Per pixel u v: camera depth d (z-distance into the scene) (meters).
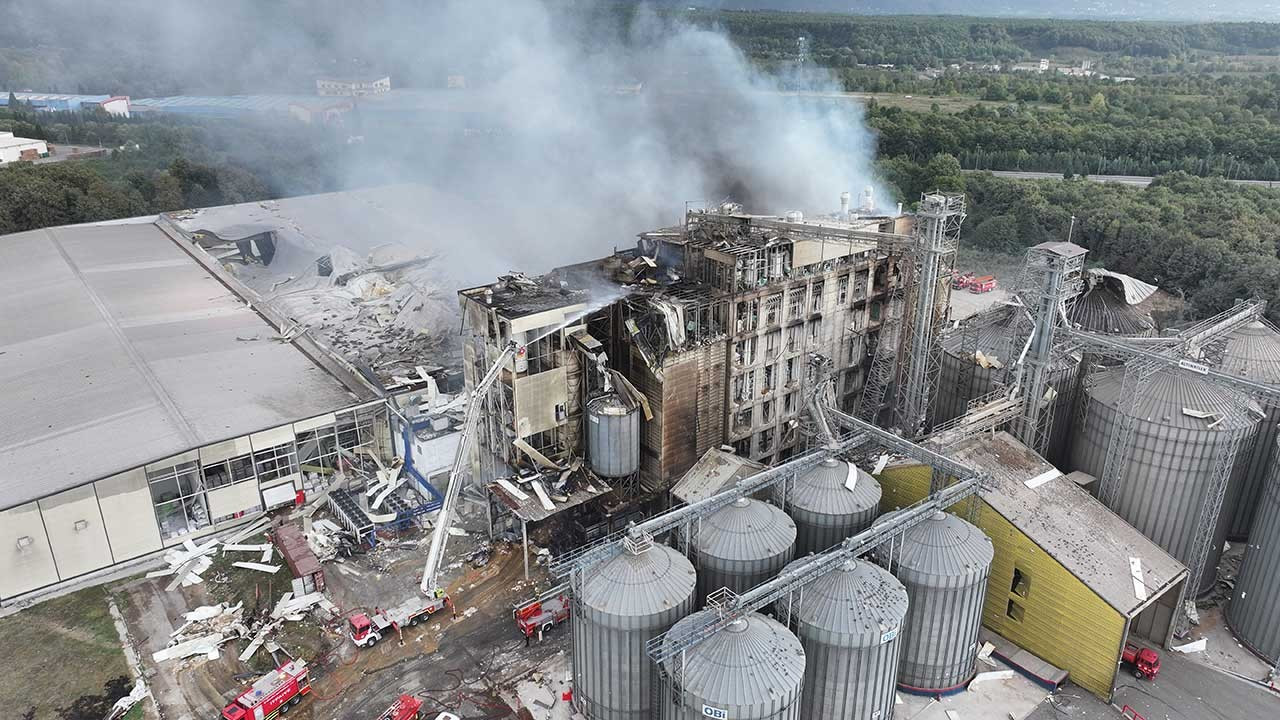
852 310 89.31
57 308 115.69
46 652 64.06
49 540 70.12
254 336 106.12
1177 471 65.88
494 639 65.62
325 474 84.75
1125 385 68.69
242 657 63.72
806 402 78.19
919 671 59.75
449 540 77.50
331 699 59.62
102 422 80.69
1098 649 58.81
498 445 77.19
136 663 63.06
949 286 88.62
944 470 63.66
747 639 49.00
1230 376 66.44
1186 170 184.12
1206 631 67.38
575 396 75.75
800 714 55.34
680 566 55.66
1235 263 126.56
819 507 63.50
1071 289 70.00
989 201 179.62
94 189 188.38
